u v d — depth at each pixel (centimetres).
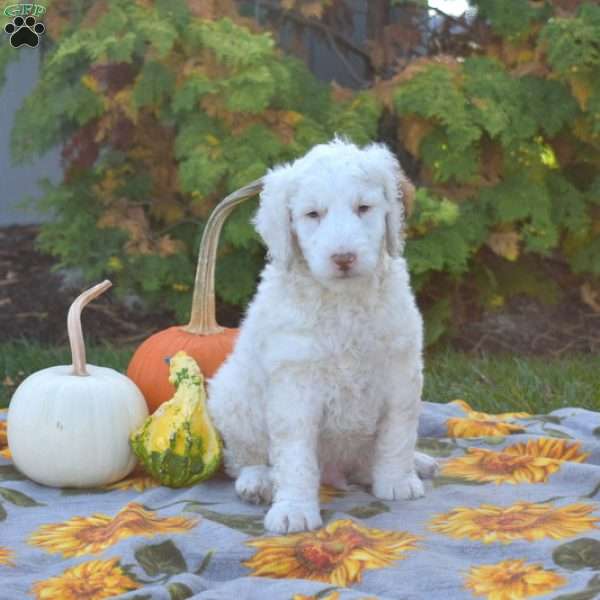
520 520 184
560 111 271
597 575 168
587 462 207
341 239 177
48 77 269
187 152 264
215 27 262
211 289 217
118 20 260
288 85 265
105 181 285
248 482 191
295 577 172
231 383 196
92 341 287
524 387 249
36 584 170
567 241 292
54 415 197
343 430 189
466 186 274
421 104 265
